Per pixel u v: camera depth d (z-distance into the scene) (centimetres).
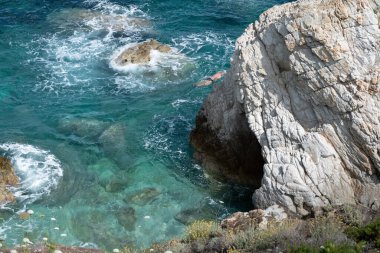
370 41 1953
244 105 2197
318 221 1762
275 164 2042
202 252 1611
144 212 2127
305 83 2020
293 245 1441
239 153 2336
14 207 2128
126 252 1811
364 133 1925
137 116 2720
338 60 1942
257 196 2064
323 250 1301
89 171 2356
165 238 1980
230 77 2402
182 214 2119
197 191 2259
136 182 2298
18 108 2766
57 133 2592
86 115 2716
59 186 2256
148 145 2527
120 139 2559
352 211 1858
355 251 1305
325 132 2008
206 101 2516
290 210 1978
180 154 2475
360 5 1977
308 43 1980
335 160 1992
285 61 2091
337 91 1958
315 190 1966
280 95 2123
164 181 2311
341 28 1964
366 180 1975
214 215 2120
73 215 2098
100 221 2070
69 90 2906
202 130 2494
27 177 2295
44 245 1666
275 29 2092
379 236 1453
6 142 2509
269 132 2109
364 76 1930
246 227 1867
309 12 1972
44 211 2112
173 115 2733
